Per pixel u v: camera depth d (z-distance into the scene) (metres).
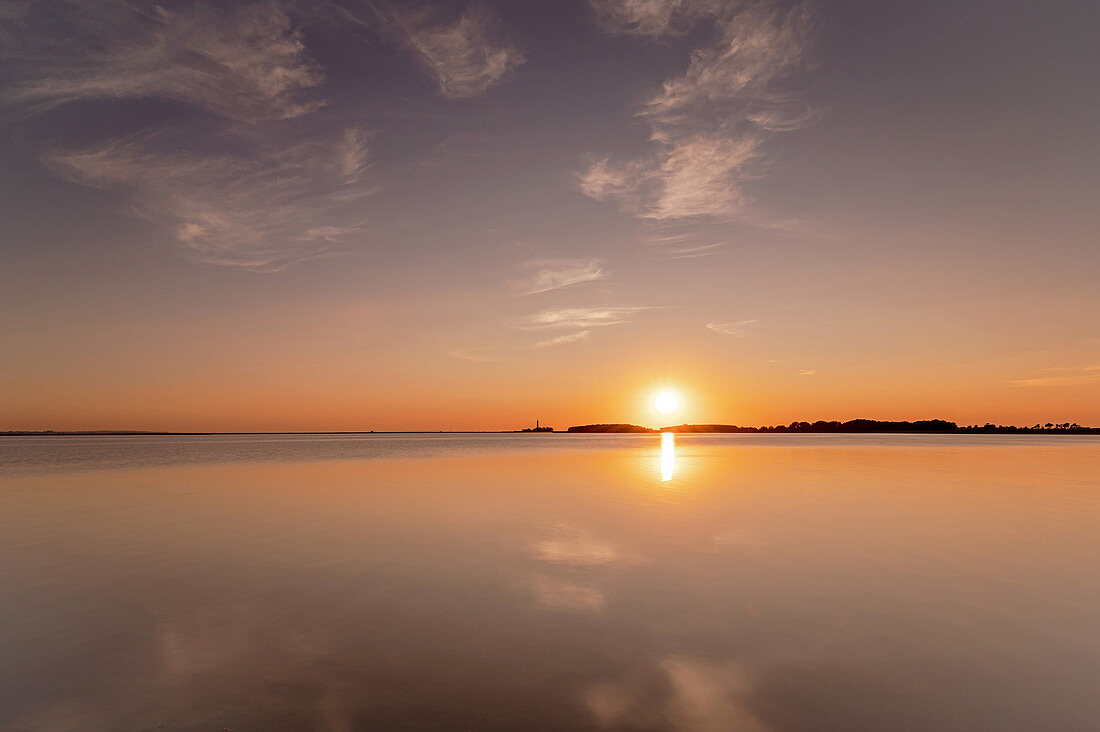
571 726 6.92
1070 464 45.25
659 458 56.44
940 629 9.80
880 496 25.50
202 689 7.87
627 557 14.61
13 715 7.26
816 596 11.55
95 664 8.66
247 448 87.44
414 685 7.95
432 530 18.06
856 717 7.07
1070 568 13.43
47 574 13.30
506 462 50.41
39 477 36.22
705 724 6.95
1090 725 6.88
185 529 18.47
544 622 10.22
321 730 6.87
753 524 18.86
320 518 20.30
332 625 10.13
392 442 127.44
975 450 72.19
